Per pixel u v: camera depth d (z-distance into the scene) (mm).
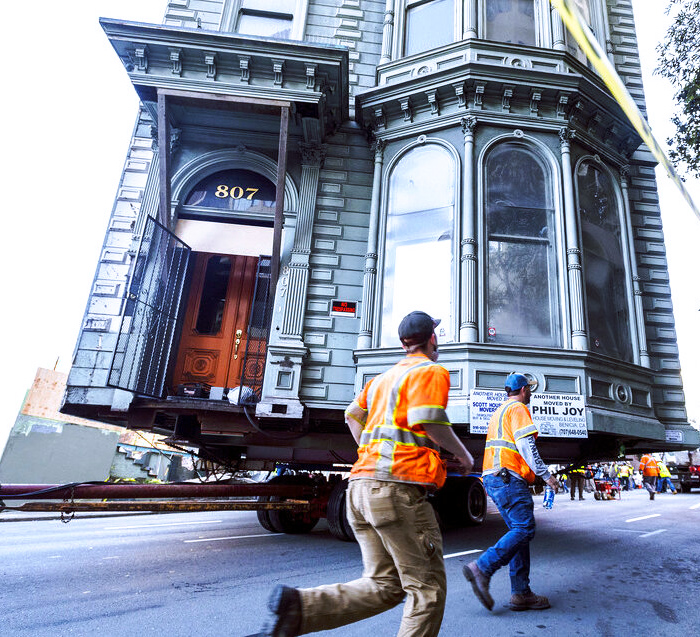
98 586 4344
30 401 12945
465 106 8383
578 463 8172
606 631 3352
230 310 8523
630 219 8922
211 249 8383
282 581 4633
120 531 7973
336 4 10258
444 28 9320
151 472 15305
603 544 6742
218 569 5090
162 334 7574
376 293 7988
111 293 7844
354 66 9773
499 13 9266
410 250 8086
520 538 3654
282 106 7832
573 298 7473
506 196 8023
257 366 7523
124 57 7941
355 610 2066
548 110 8484
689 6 9602
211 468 8875
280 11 10117
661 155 1474
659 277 8906
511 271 7656
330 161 9031
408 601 2088
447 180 8172
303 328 7949
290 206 8609
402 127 8766
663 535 7559
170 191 8023
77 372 7359
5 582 4395
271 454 8477
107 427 14477
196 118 8672
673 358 8469
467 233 7598
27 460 12656
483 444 7594
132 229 8281
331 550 6340
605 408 7074
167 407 7113
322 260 8375
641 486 26891
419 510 2174
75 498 4770
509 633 3295
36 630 3227
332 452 8461
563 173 8172
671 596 4211
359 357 7672
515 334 7344
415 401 2232
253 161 8836
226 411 7137
